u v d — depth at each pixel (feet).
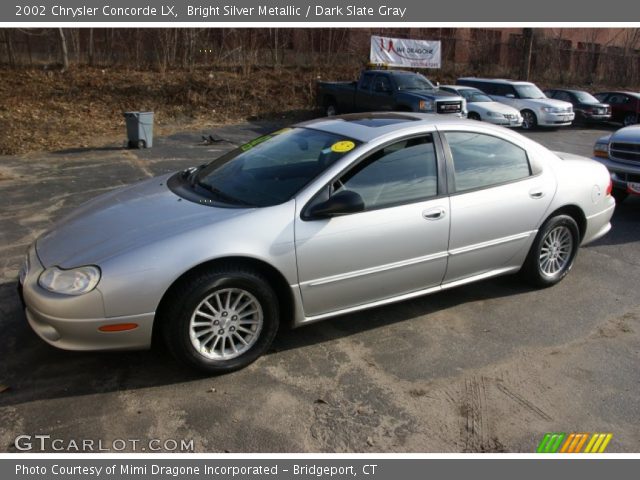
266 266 11.05
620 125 67.21
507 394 10.88
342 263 11.75
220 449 9.22
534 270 15.28
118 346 10.29
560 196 15.12
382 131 12.71
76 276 9.95
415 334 13.08
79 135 41.65
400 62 70.74
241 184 12.46
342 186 11.75
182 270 10.16
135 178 29.14
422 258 12.82
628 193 25.70
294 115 57.52
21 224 20.67
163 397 10.39
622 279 16.83
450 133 13.44
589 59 95.25
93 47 61.26
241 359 11.21
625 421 10.19
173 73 61.26
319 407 10.30
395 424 9.92
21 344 11.97
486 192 13.65
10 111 44.50
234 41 68.64
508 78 86.99
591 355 12.40
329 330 13.12
